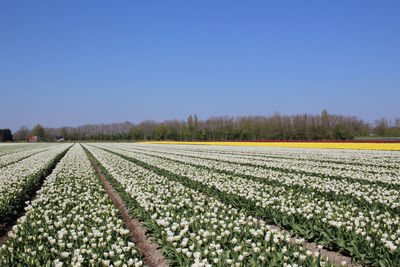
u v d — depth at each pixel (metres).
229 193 10.75
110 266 5.35
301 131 79.31
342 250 6.45
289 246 5.85
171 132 102.50
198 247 6.02
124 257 5.80
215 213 8.38
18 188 11.99
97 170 21.58
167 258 6.30
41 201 9.86
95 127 150.50
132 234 8.18
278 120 95.50
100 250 5.96
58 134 171.38
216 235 6.61
